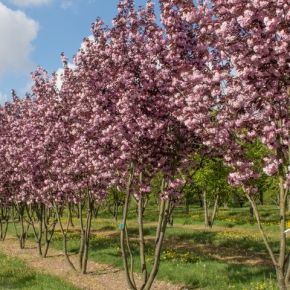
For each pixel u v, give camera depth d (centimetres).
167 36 1113
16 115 2412
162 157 1228
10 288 1425
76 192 1878
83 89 1440
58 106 1800
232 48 891
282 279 944
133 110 1186
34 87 1884
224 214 4603
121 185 1473
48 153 1925
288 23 799
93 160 1524
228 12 913
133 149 1229
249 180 1016
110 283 1565
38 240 2242
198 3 1025
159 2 1123
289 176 870
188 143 1223
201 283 1438
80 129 1630
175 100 1134
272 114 893
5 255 2256
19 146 2172
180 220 4028
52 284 1450
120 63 1228
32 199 2197
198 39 1077
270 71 833
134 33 1252
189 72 1075
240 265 1684
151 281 1302
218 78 947
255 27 822
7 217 2981
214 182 3256
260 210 4828
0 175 2472
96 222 4106
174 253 2002
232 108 949
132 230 3169
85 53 1366
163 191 1228
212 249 2233
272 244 2262
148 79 1177
